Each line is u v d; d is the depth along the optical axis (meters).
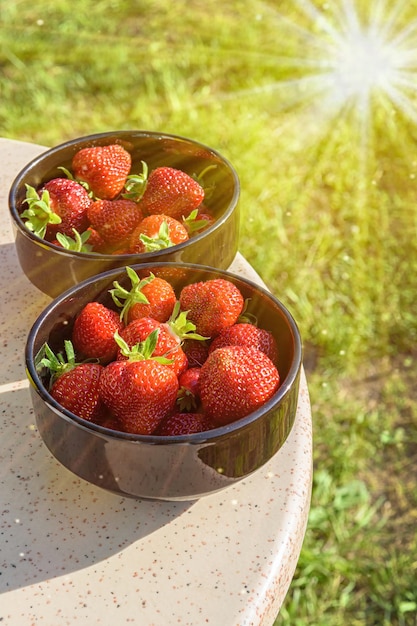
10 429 0.65
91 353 0.64
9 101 1.88
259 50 2.09
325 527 1.15
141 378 0.58
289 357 0.62
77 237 0.70
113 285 0.65
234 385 0.59
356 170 1.72
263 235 1.53
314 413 1.28
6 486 0.62
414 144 1.81
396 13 2.32
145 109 1.85
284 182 1.66
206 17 2.22
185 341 0.65
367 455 1.25
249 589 0.57
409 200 1.66
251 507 0.61
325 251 1.52
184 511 0.61
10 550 0.59
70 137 1.78
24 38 2.09
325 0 2.34
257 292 0.64
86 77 1.96
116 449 0.56
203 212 0.75
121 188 0.75
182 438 0.56
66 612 0.56
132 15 2.21
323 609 1.08
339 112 1.88
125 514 0.60
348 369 1.35
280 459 0.63
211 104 1.88
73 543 0.59
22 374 0.68
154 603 0.56
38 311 0.73
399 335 1.40
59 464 0.63
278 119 1.86
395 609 1.08
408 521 1.17
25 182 0.73
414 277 1.48
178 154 0.77
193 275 0.66
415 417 1.30
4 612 0.56
